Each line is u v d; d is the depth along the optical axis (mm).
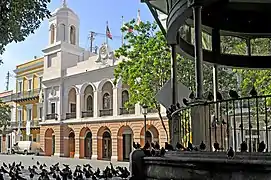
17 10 7516
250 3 7879
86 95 37188
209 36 9398
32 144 41438
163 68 20219
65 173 8016
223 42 11977
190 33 8523
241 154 4172
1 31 7500
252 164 3586
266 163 3494
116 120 32812
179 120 6188
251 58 9195
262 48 11594
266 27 8867
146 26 21141
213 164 3922
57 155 38312
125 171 7648
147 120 29828
